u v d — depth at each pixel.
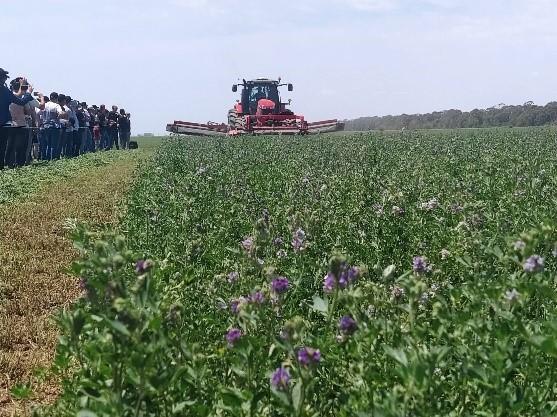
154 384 3.68
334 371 4.65
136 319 3.63
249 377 4.33
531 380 4.43
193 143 33.44
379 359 4.51
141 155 33.66
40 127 25.77
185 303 6.21
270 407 4.30
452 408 4.38
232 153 25.22
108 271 4.42
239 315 4.73
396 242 8.68
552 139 35.25
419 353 3.73
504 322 4.31
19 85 23.16
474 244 6.78
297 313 6.07
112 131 40.12
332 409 4.46
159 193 13.64
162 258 8.67
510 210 9.80
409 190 12.01
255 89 44.38
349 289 4.62
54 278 9.78
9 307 8.49
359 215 9.45
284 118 42.66
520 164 16.52
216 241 9.06
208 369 4.89
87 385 4.21
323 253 7.93
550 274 5.73
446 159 20.80
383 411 3.56
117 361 3.77
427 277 6.45
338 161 19.34
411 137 39.91
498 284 5.04
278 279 4.89
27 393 5.31
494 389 4.04
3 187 17.84
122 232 10.59
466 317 4.55
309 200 10.52
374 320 4.57
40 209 15.20
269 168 18.78
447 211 9.97
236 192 12.31
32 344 7.48
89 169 24.73
